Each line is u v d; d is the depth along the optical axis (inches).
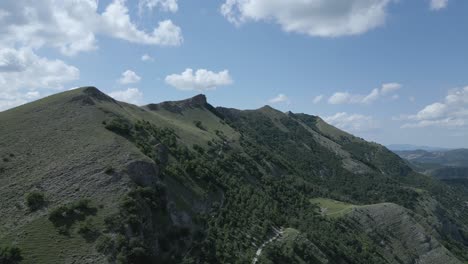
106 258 2679.6
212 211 4185.5
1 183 3196.4
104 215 2992.1
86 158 3550.7
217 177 4963.1
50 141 3801.7
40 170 3380.9
